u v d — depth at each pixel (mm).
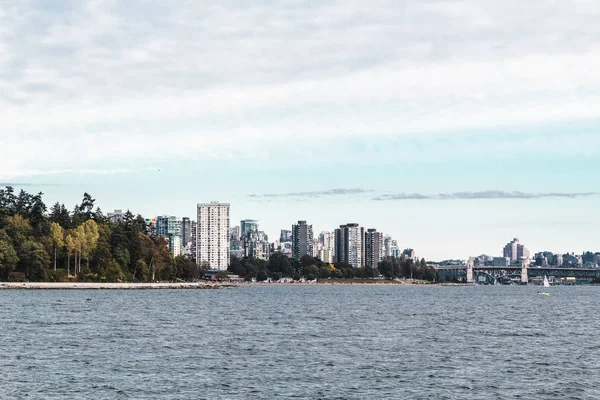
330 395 66562
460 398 65625
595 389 70000
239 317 160375
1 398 64000
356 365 83188
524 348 100875
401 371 79312
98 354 91188
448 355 92250
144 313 168750
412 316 170000
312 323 144000
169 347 98938
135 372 77438
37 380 72250
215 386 70188
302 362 85312
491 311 199000
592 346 104500
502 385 71625
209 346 100500
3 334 114188
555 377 76250
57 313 162750
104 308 184125
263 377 75125
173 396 65625
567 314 187625
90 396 65250
